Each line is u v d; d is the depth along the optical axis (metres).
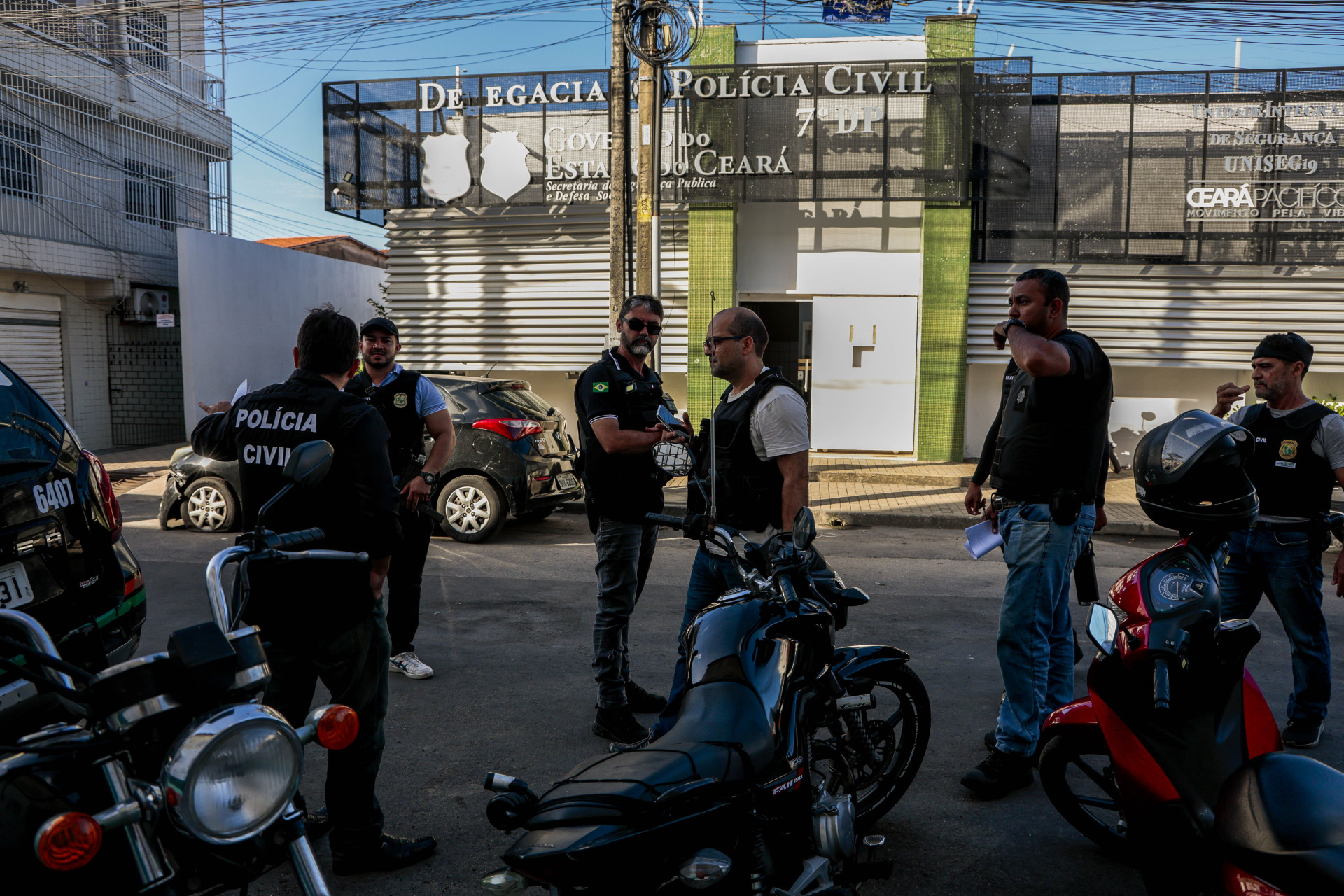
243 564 2.10
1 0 14.60
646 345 4.19
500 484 8.62
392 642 5.07
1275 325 12.48
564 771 3.93
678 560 7.93
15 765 1.66
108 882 1.76
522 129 13.37
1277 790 2.21
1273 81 12.06
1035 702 3.73
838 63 12.58
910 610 6.41
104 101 15.94
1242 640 2.80
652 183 10.17
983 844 3.38
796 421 3.50
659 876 2.05
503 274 13.91
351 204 13.84
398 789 3.79
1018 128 12.45
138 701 1.71
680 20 9.93
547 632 5.89
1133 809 2.77
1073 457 3.60
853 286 13.23
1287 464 4.11
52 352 15.62
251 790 1.69
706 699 2.46
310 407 2.92
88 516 3.50
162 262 17.38
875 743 3.47
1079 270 12.79
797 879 2.37
